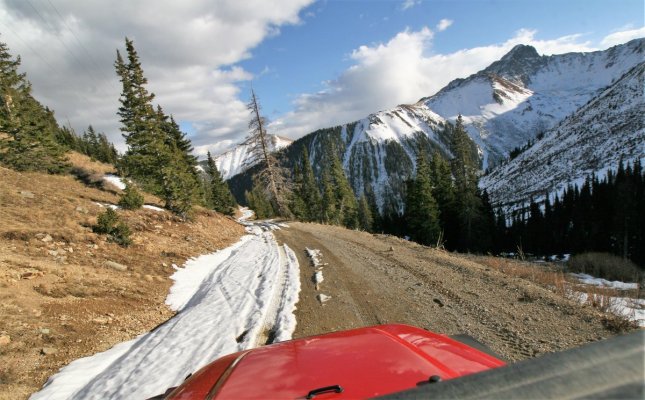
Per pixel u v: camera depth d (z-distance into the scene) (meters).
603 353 0.87
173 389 2.83
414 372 2.02
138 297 10.37
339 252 15.23
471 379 0.93
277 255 15.74
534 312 6.49
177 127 46.94
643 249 44.44
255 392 1.99
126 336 7.98
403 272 10.63
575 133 177.62
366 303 7.94
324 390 1.89
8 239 11.88
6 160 25.17
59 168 29.27
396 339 2.61
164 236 18.38
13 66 27.14
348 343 2.57
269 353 2.60
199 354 6.16
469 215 43.22
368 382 1.96
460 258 13.56
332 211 62.69
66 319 7.98
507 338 5.52
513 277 9.36
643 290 10.61
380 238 19.95
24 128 26.53
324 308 7.81
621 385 0.76
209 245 19.77
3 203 15.33
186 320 8.09
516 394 0.83
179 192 23.66
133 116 26.83
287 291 9.34
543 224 61.81
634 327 5.38
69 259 11.87
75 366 6.33
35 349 6.69
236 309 8.38
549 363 0.90
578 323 5.82
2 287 8.43
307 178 68.69
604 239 52.41
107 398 5.06
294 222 37.09
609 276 20.53
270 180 39.75
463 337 2.97
